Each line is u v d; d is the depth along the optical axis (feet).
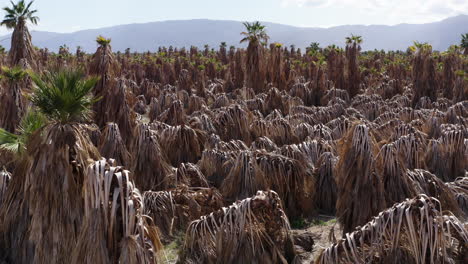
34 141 19.51
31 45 72.64
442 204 27.27
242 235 22.58
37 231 19.72
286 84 101.40
